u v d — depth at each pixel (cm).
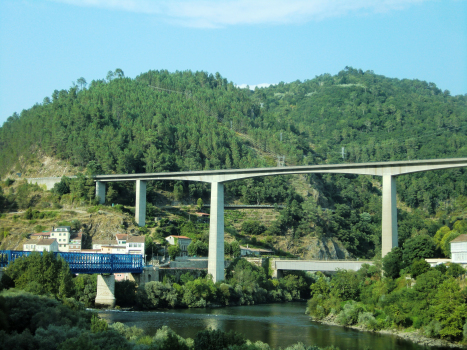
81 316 12025
